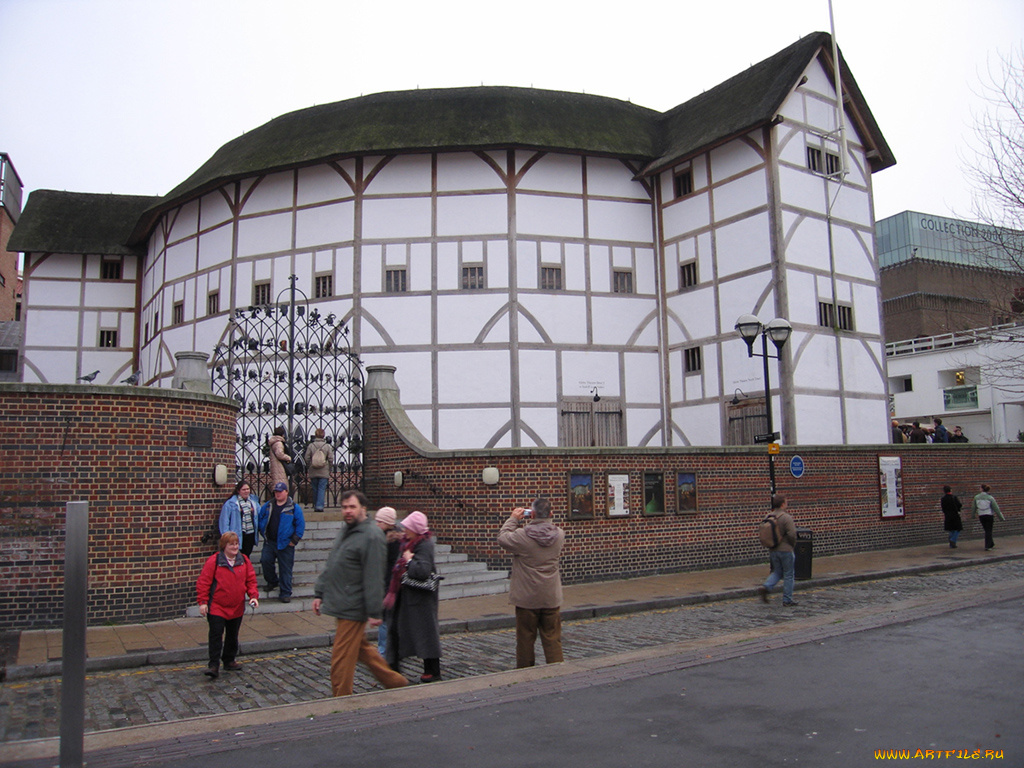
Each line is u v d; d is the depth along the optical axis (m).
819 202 20.00
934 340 35.72
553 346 20.27
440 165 20.81
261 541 11.76
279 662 7.67
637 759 4.21
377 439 14.37
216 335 22.08
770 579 10.93
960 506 17.14
